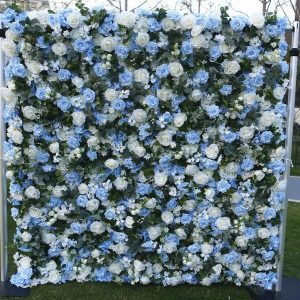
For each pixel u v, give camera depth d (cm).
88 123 323
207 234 349
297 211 654
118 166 331
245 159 334
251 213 344
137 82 319
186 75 318
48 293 342
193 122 326
